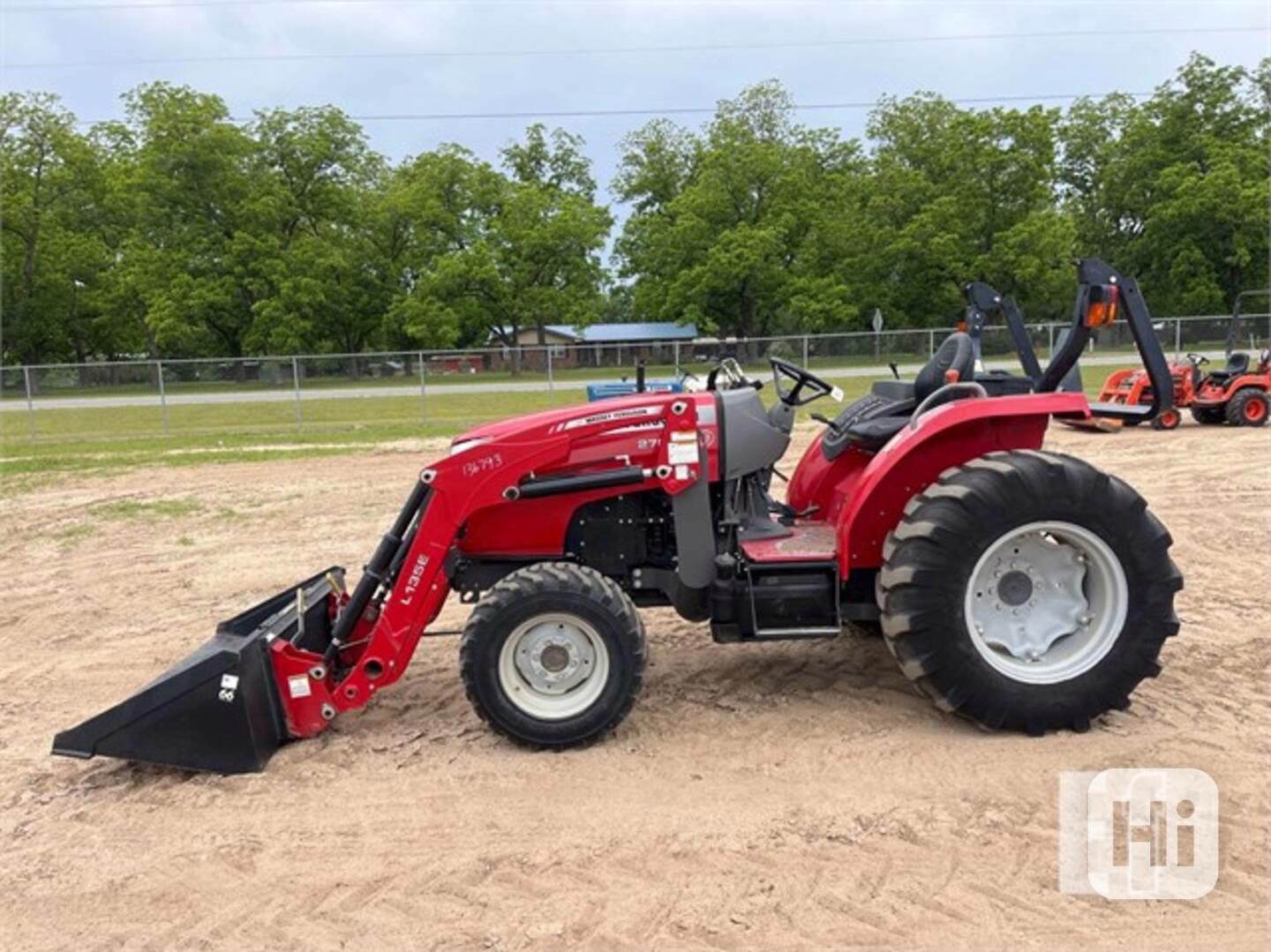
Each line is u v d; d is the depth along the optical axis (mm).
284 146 44438
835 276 41156
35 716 4770
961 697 3949
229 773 3953
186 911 3068
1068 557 4141
